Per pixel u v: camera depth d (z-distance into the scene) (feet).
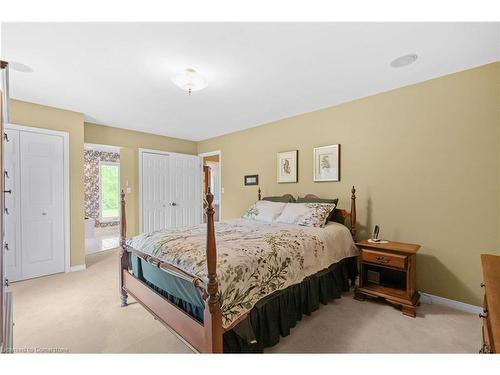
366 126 9.57
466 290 7.38
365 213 9.59
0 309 3.57
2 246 3.55
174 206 16.78
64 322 6.77
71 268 11.05
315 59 6.79
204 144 17.83
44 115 10.43
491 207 7.00
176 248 6.02
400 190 8.70
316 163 11.12
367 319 6.95
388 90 8.95
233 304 4.81
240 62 6.92
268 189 13.35
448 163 7.70
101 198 22.31
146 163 15.46
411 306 7.06
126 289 7.72
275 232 7.74
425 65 7.14
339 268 8.82
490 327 2.80
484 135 7.10
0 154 3.53
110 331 6.36
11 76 7.68
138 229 14.98
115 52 6.34
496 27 5.41
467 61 6.92
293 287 6.69
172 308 5.56
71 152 11.16
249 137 14.39
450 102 7.66
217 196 26.55
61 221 10.84
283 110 11.23
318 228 8.68
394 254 7.49
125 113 11.66
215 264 4.40
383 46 6.16
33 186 10.14
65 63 6.88
